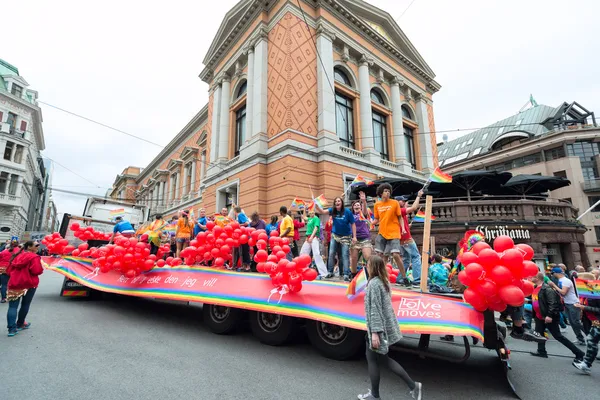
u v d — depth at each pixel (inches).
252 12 753.6
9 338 201.5
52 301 335.0
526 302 287.3
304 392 136.8
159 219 350.3
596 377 168.6
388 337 127.7
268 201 643.5
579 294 196.7
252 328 215.2
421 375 164.9
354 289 156.3
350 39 767.7
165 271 270.2
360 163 711.1
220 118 842.8
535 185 666.2
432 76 1015.6
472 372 170.7
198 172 1213.7
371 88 837.2
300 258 184.2
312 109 666.8
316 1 718.5
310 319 186.7
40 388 133.6
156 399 126.8
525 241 502.6
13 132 1387.8
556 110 1530.5
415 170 903.7
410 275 241.3
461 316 146.3
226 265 273.1
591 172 1262.3
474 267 139.3
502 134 1555.1
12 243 352.8
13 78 1402.6
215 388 138.3
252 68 740.0
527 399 137.7
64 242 378.3
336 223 255.9
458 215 527.2
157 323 255.1
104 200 601.6
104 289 296.7
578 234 553.3
